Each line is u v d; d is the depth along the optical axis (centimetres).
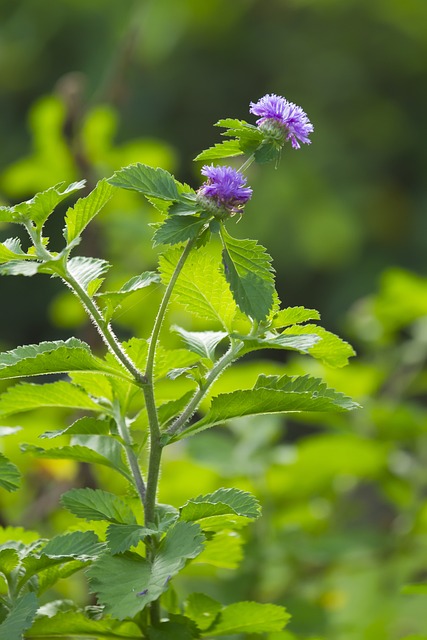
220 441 195
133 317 221
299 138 142
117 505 144
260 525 183
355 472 200
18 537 151
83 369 141
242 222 634
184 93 714
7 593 144
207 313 145
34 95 657
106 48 620
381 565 191
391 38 723
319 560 186
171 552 139
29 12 625
